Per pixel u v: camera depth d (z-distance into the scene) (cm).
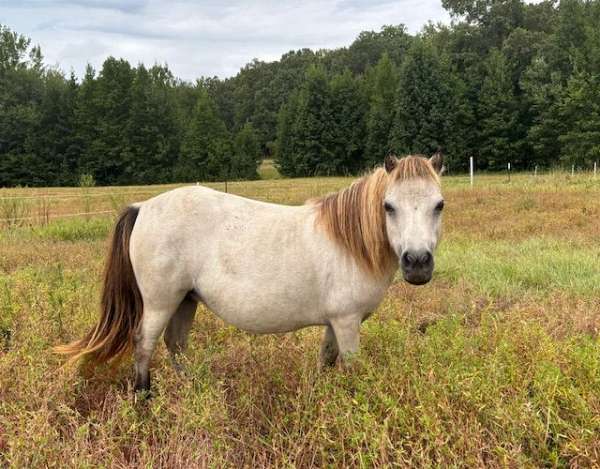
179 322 400
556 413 284
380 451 260
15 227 1091
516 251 797
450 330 397
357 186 344
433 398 289
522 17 5094
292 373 364
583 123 3572
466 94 4278
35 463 257
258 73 10050
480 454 261
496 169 4253
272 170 6228
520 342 369
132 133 5112
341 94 5056
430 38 5200
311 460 281
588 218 1087
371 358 355
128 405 305
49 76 5488
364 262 337
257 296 344
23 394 317
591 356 331
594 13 4375
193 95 7031
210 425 282
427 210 310
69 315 460
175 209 359
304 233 349
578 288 580
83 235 1076
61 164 5025
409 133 4297
